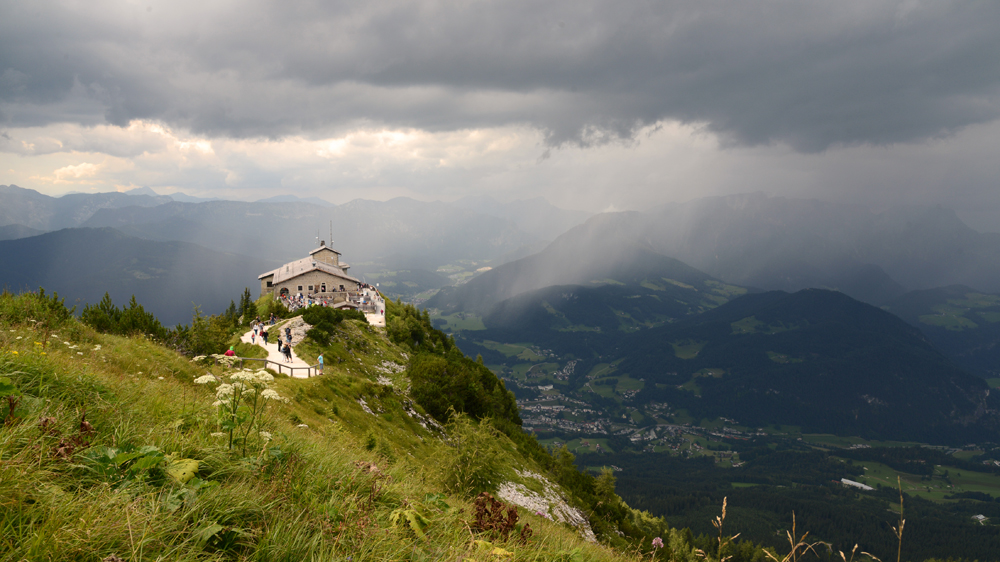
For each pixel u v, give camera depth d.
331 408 33.53
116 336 27.59
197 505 5.33
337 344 61.62
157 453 5.86
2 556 4.01
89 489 5.31
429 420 49.56
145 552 4.48
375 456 13.48
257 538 5.38
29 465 5.04
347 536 5.85
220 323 57.38
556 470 63.66
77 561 4.19
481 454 24.62
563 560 8.52
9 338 14.76
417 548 6.44
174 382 17.34
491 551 7.20
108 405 8.22
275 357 48.41
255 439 8.27
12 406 6.24
